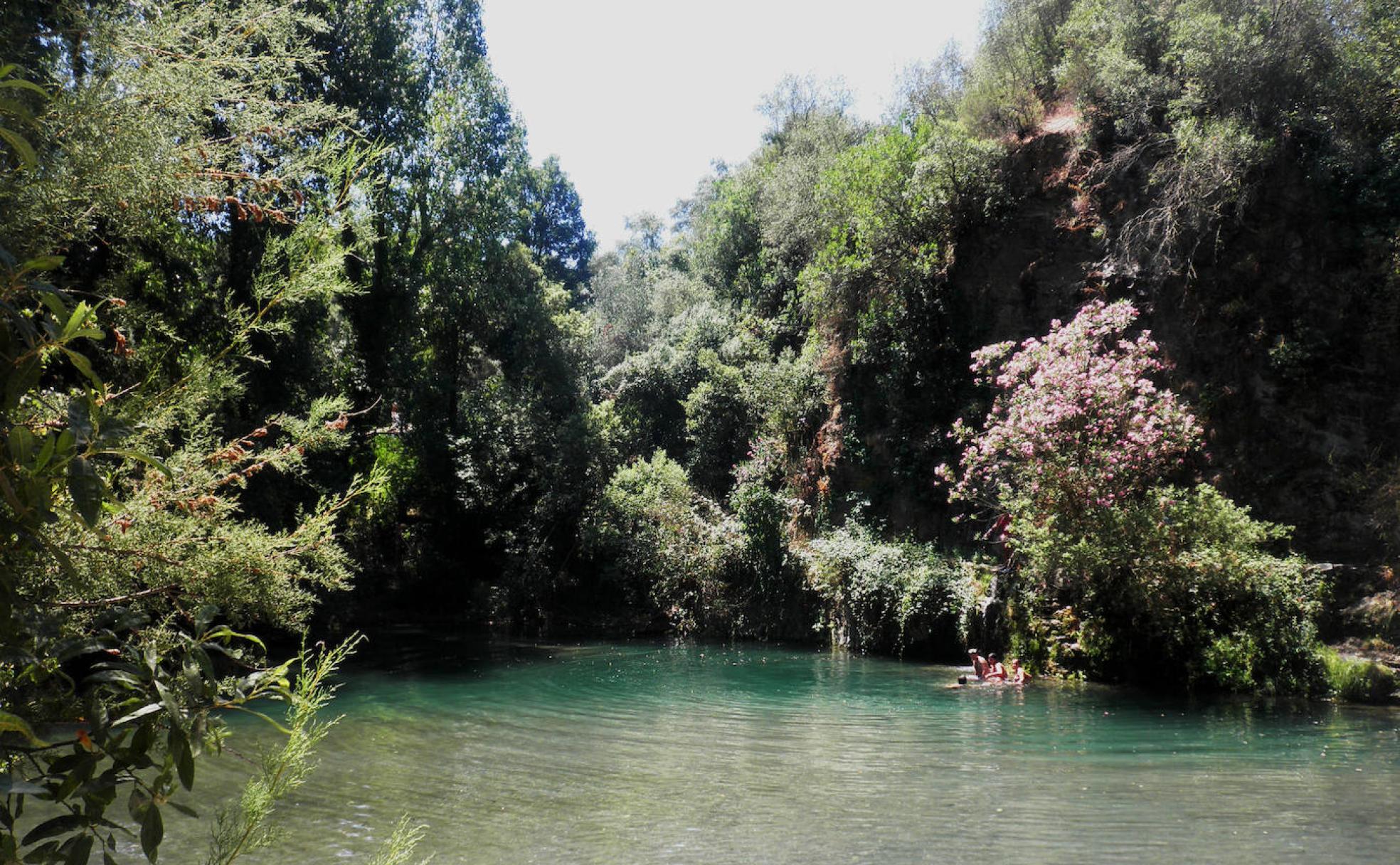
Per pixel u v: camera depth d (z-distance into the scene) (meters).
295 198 2.65
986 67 22.22
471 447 25.84
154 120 2.02
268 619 2.51
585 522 24.58
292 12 2.52
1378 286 15.00
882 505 20.33
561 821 6.58
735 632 21.55
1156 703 11.95
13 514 1.37
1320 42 15.67
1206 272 16.47
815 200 24.98
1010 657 15.09
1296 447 14.97
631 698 12.70
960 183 19.95
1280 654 12.56
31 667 1.58
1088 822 6.44
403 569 25.81
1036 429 14.28
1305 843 5.91
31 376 1.41
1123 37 18.12
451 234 26.17
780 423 23.83
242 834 1.82
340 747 9.18
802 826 6.45
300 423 2.94
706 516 24.39
